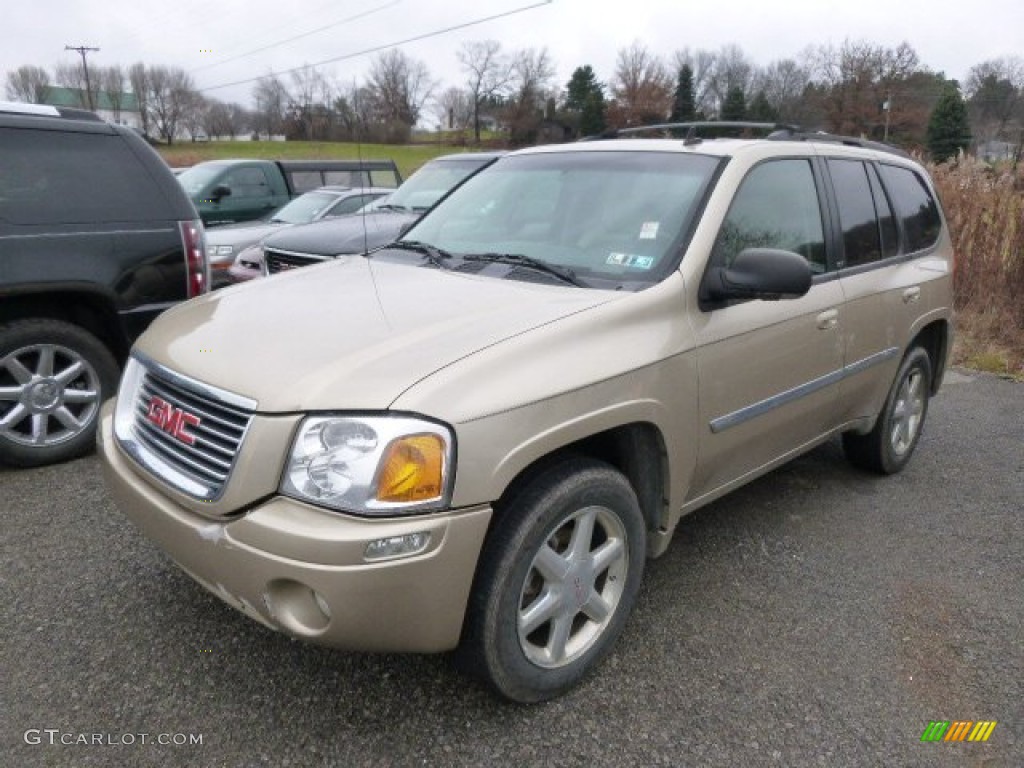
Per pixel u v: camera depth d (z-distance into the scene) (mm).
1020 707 2844
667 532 3090
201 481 2416
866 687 2908
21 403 4418
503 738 2566
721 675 2928
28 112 4504
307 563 2174
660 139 3947
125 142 4805
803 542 4004
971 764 2564
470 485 2279
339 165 14977
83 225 4504
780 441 3721
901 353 4488
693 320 3027
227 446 2377
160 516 2488
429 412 2244
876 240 4344
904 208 4691
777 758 2545
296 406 2271
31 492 4176
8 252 4246
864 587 3600
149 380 2771
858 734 2668
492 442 2316
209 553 2344
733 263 3092
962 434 5848
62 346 4512
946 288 4926
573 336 2639
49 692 2678
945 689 2922
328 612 2219
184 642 2955
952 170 10609
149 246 4738
